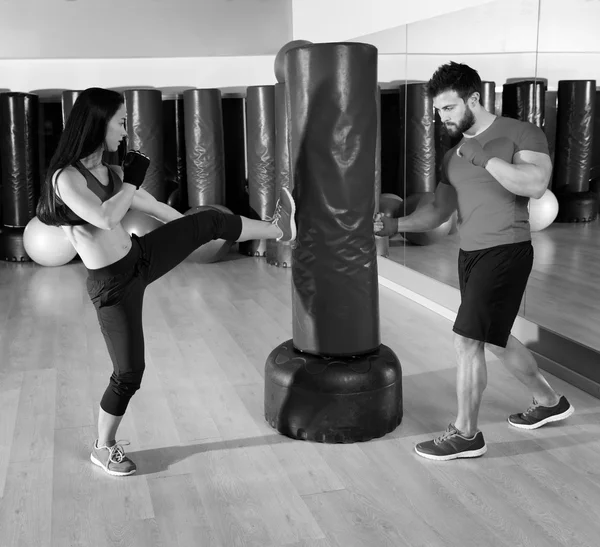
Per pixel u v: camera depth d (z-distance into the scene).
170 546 2.48
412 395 3.73
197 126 7.18
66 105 7.09
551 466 2.95
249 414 3.54
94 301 2.76
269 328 4.94
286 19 7.96
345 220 3.13
